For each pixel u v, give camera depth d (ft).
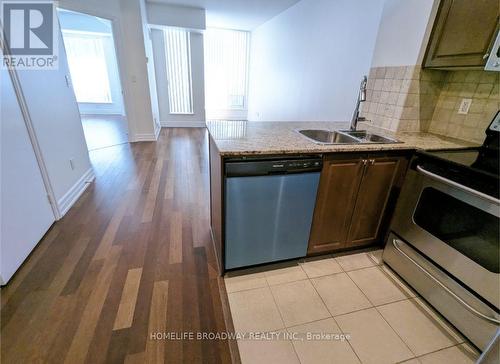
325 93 10.65
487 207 3.87
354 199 5.76
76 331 4.31
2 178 5.25
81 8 10.96
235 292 5.27
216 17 17.87
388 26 6.66
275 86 17.02
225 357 4.05
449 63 5.42
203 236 6.99
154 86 17.51
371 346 4.33
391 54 6.69
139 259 6.03
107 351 4.03
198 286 5.36
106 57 21.11
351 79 8.86
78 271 5.57
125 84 14.39
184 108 19.94
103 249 6.30
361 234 6.35
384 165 5.58
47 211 6.93
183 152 14.11
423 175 5.04
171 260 6.05
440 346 4.38
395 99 6.68
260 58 20.31
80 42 20.31
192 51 18.02
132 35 13.64
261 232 5.29
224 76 24.30
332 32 9.82
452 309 4.62
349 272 5.96
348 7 8.73
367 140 6.15
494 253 3.87
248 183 4.68
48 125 7.19
